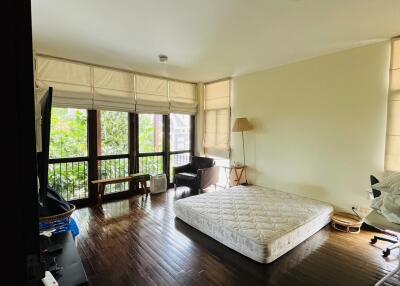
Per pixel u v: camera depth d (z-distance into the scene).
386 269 2.29
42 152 1.11
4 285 0.52
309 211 3.09
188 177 4.67
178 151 5.54
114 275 2.18
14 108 0.51
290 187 4.07
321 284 2.08
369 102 3.14
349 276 2.19
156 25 2.59
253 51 3.41
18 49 0.51
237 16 2.38
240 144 4.93
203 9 2.25
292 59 3.80
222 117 5.28
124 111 4.49
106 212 3.78
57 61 3.69
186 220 3.27
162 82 5.05
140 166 4.97
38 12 2.30
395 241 2.76
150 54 3.56
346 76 3.34
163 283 2.07
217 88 5.38
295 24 2.56
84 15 2.37
